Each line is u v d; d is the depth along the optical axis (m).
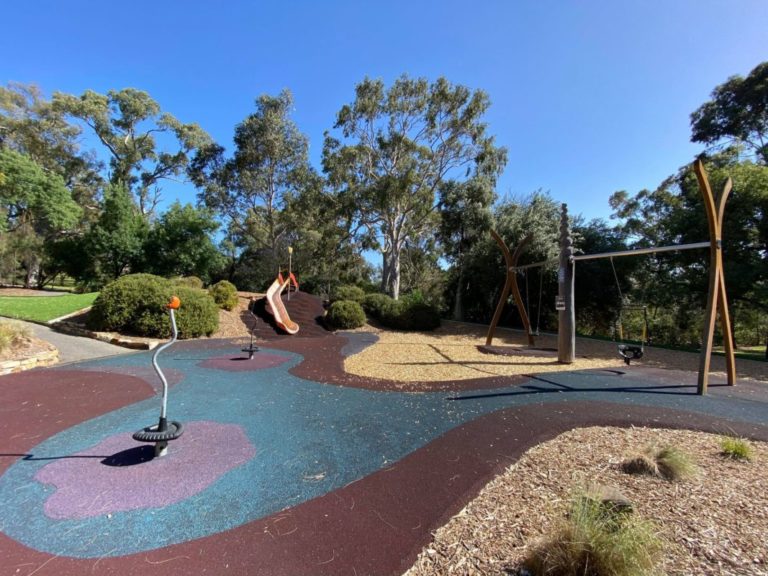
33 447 3.43
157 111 30.72
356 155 21.69
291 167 27.83
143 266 21.17
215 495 2.66
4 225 22.31
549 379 6.43
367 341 11.63
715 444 3.61
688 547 2.03
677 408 4.79
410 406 4.80
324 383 5.96
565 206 8.40
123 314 9.57
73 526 2.29
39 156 29.72
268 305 13.64
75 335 9.52
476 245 16.94
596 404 4.92
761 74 13.80
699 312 14.01
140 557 2.02
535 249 13.96
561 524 2.02
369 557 2.03
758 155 14.17
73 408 4.48
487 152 20.81
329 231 25.80
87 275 20.61
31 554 2.04
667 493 2.62
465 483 2.84
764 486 2.74
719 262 5.91
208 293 13.48
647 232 16.41
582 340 12.52
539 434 3.84
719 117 15.28
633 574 1.73
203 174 28.84
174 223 21.59
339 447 3.52
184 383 5.70
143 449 3.41
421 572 1.91
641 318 15.89
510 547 2.08
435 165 22.30
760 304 11.11
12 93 28.06
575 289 14.63
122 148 30.27
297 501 2.59
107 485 2.79
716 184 10.45
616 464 3.13
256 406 4.72
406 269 30.80
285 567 1.94
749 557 1.95
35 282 30.16
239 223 28.59
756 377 7.15
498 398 5.20
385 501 2.59
